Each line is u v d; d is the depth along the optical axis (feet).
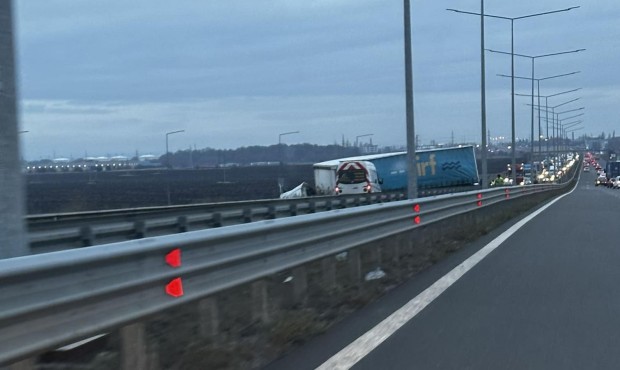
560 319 30.37
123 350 20.95
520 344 26.05
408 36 66.90
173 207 75.51
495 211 100.83
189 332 26.08
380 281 40.22
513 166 167.02
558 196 206.18
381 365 23.31
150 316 21.04
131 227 57.26
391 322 29.84
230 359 23.41
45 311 17.25
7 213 21.22
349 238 38.34
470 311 32.09
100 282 19.11
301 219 31.32
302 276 32.86
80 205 108.99
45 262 17.01
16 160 21.57
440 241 61.16
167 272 21.79
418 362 23.67
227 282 25.45
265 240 28.27
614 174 346.74
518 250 56.65
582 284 39.63
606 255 53.21
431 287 38.73
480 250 56.75
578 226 83.10
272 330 26.50
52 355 23.12
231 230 25.40
